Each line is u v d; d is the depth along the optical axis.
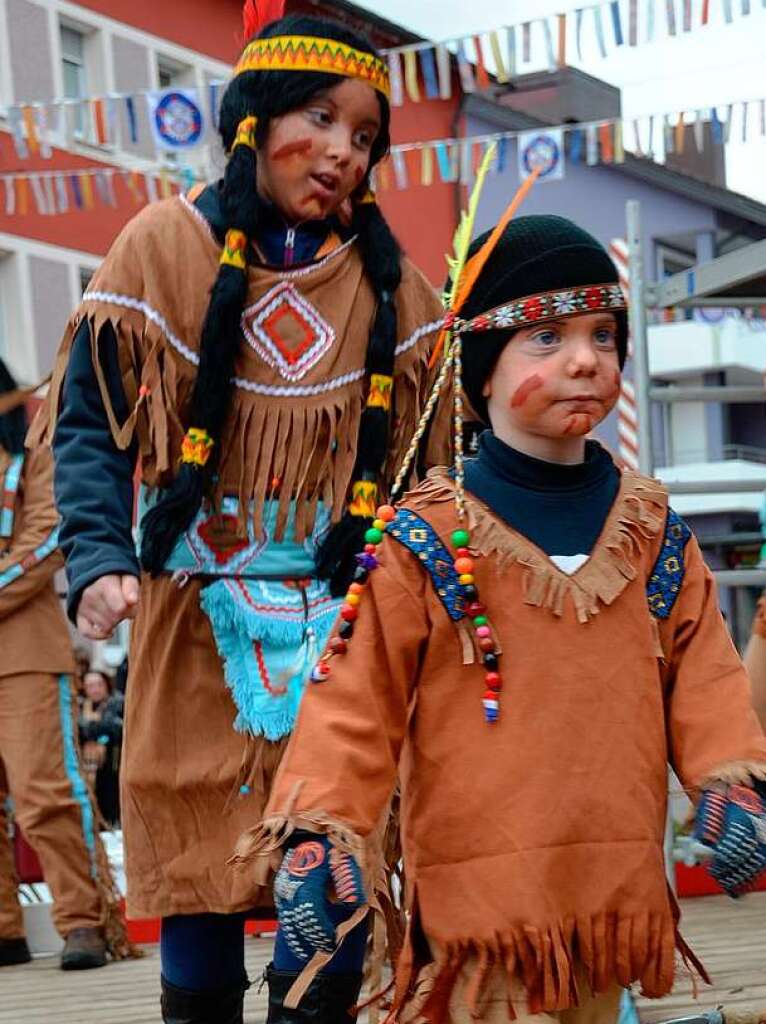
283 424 3.67
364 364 3.78
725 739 2.81
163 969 3.71
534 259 2.94
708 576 3.03
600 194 31.80
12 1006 5.55
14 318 23.88
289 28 3.72
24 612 6.50
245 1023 4.95
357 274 3.82
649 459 7.18
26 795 6.39
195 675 3.64
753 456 37.03
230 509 3.66
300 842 2.65
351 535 3.67
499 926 2.73
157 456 3.68
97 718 14.41
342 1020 3.29
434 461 3.93
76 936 6.39
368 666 2.82
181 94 8.97
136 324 3.66
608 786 2.79
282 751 3.58
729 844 2.70
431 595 2.86
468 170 9.43
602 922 2.75
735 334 34.78
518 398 2.92
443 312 3.99
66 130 9.61
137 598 3.48
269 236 3.76
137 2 24.78
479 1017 2.75
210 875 3.56
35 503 6.50
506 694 2.81
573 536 2.91
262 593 3.64
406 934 2.84
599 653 2.84
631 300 7.24
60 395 3.73
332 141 3.70
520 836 2.75
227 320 3.60
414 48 7.79
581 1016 2.84
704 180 33.66
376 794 2.74
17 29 23.31
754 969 5.53
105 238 24.69
